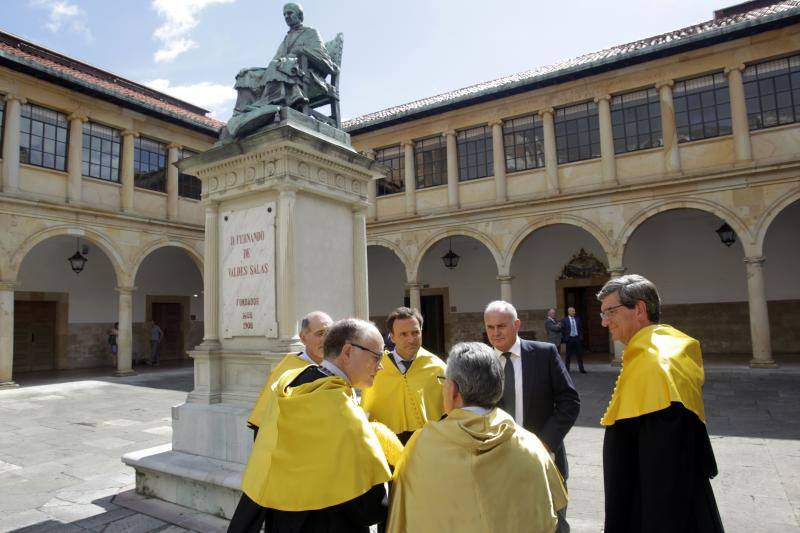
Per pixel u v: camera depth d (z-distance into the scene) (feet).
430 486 6.13
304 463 6.93
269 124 17.48
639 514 7.36
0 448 25.05
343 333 8.14
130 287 59.36
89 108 57.52
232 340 17.57
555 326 51.19
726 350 57.93
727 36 48.75
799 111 47.85
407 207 66.28
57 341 63.21
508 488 6.07
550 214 57.57
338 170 18.45
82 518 14.98
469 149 64.23
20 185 51.34
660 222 61.62
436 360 12.64
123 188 60.39
